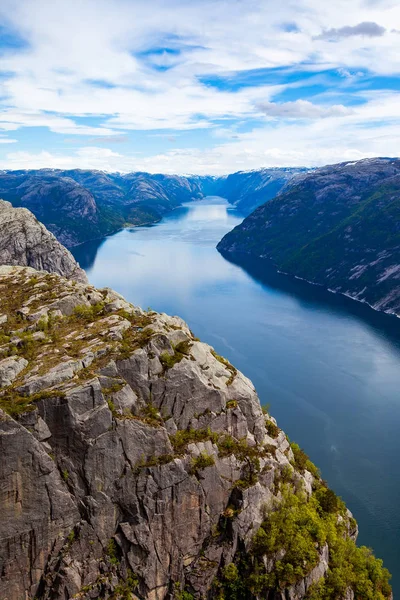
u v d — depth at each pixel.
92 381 42.38
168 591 46.38
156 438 44.97
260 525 50.00
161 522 45.06
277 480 53.75
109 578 42.94
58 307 55.09
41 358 45.62
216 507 48.59
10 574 40.16
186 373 48.62
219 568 48.00
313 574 49.00
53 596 40.78
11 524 39.53
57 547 41.59
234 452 50.91
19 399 40.44
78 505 42.22
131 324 52.84
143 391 46.62
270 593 47.22
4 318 52.53
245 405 54.22
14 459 38.94
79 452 41.69
